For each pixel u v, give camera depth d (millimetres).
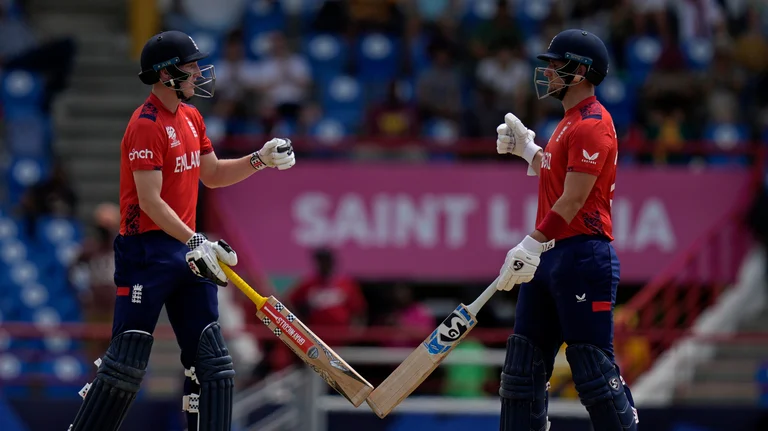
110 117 53938
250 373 39969
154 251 19906
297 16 58094
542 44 54094
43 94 53062
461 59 52844
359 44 54094
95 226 44969
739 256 44625
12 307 44812
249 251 44562
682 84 52219
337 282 40625
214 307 20391
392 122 48406
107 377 19609
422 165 44875
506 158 45812
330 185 44781
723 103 52125
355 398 19750
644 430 37156
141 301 19812
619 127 49875
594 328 19859
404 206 44812
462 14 56406
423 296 48938
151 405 37312
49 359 43000
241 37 53781
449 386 40344
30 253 46625
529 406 20297
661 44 54188
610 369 19812
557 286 20016
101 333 36875
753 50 55562
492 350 41438
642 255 44844
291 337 19844
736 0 59031
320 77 53812
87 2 58812
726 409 37062
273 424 35656
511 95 49562
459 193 44781
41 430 36875
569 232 20078
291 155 21781
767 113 52500
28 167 50750
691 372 43188
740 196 44750
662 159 46594
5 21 55062
